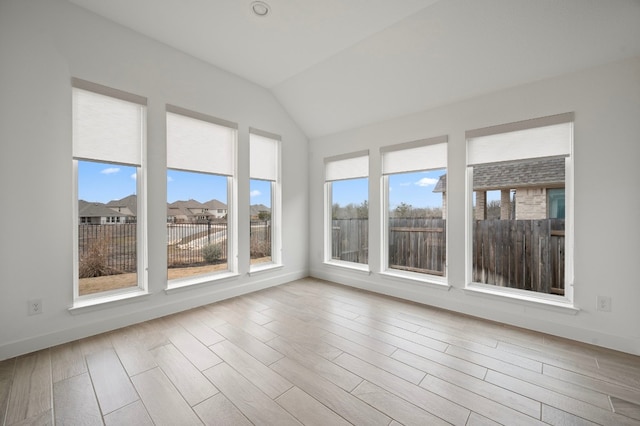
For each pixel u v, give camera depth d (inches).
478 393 67.5
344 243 173.3
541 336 98.2
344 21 103.1
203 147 131.6
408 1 92.5
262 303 132.6
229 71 139.4
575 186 95.0
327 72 135.7
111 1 93.0
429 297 131.0
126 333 99.8
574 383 71.6
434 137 128.1
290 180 173.2
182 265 146.0
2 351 81.7
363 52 119.5
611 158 89.4
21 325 85.2
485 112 113.7
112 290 106.7
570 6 81.0
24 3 84.9
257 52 123.5
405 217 146.6
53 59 90.1
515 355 85.3
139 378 73.2
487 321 111.6
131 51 107.3
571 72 95.0
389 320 112.5
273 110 162.4
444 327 105.7
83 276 107.7
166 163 117.5
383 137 147.8
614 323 89.4
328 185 180.1
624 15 78.5
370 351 87.6
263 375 74.7
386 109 140.4
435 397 66.0
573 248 96.9
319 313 120.0
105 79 101.0
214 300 133.9
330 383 71.4
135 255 115.9
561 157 99.5
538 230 111.7
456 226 122.1
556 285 107.6
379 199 150.2
